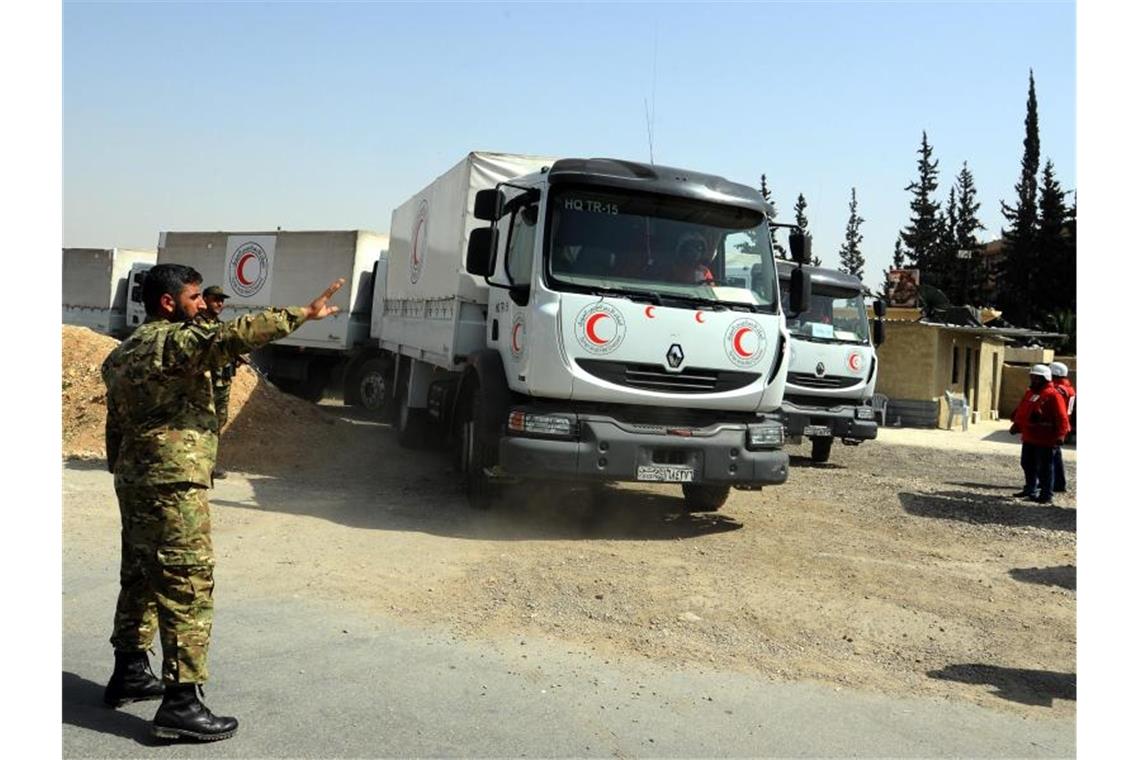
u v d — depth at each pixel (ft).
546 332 25.29
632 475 25.68
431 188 39.65
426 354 38.01
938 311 102.47
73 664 15.42
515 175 32.83
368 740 13.00
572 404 26.13
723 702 15.28
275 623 17.93
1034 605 22.11
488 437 27.43
